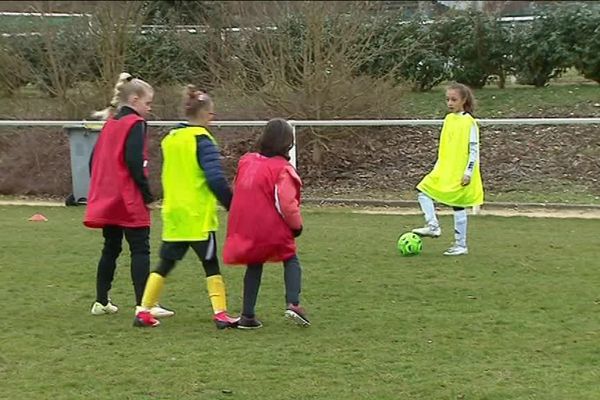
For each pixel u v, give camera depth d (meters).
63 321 16.47
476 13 47.81
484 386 12.44
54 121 38.91
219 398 12.12
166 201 15.70
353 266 21.33
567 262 21.42
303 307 17.23
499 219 29.50
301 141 40.41
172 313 16.81
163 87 43.78
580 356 13.80
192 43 46.31
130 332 15.62
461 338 14.91
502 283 19.16
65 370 13.45
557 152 38.59
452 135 22.41
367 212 32.12
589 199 33.47
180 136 15.46
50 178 38.34
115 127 15.83
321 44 40.25
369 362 13.62
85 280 20.17
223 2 46.69
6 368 13.59
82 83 44.62
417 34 46.88
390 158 40.06
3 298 18.39
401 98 42.44
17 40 44.94
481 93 46.31
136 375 13.15
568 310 16.70
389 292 18.48
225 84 41.75
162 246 15.88
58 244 25.03
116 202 15.81
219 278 15.93
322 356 13.97
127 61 45.78
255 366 13.50
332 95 39.88
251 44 41.62
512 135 40.62
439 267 21.02
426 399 11.98
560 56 45.12
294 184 15.22
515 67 46.72
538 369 13.18
